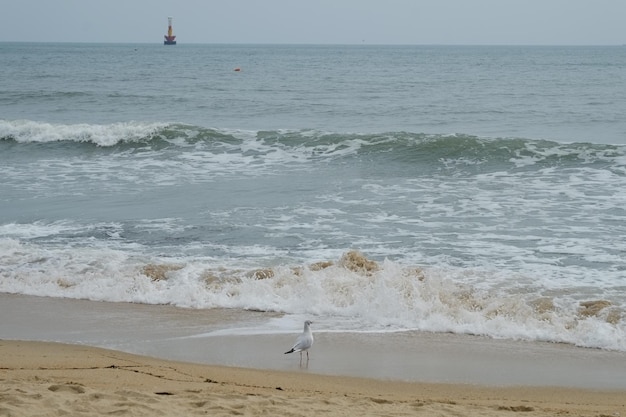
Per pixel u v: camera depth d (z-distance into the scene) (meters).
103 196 20.39
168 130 27.98
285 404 7.53
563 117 37.62
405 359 10.17
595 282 13.23
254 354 10.32
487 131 32.91
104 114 39.72
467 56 171.62
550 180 21.61
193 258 15.03
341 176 22.70
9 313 12.35
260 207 19.05
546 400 8.58
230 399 7.61
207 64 114.31
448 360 10.15
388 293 12.49
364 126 35.06
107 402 7.12
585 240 15.85
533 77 76.94
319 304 12.49
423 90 57.28
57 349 10.17
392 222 17.53
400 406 7.78
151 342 10.84
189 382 8.64
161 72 86.88
